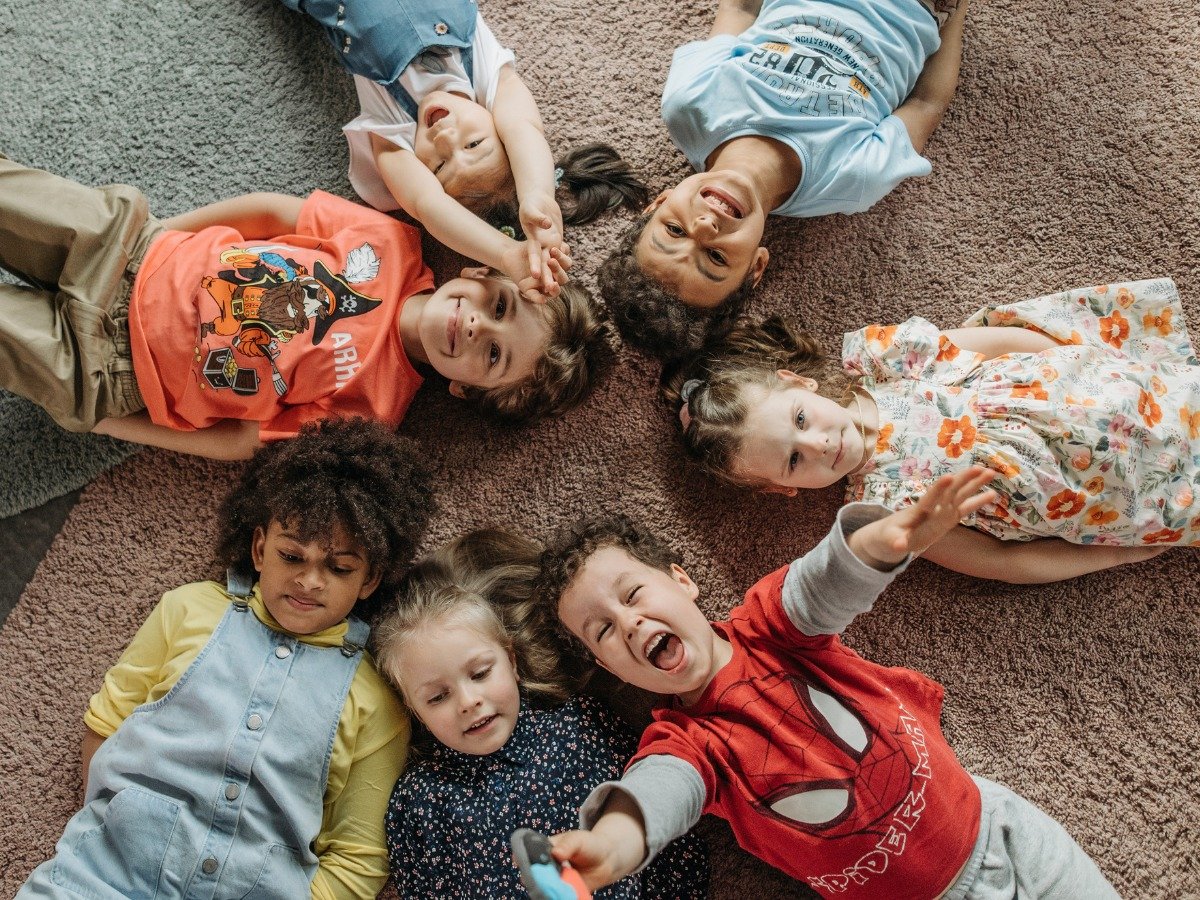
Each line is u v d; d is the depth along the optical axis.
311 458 1.12
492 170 1.25
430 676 1.13
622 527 1.17
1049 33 1.37
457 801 1.15
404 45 1.25
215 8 1.37
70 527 1.30
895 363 1.25
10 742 1.26
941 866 1.06
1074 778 1.26
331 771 1.15
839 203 1.28
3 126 1.33
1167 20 1.35
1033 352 1.24
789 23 1.28
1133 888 1.23
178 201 1.34
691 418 1.23
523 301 1.22
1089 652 1.28
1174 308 1.24
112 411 1.22
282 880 1.12
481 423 1.35
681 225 1.19
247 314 1.21
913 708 1.13
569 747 1.17
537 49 1.38
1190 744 1.25
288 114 1.36
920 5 1.27
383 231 1.27
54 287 1.21
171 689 1.13
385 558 1.16
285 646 1.15
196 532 1.31
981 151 1.36
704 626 1.10
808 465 1.18
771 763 1.05
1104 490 1.18
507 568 1.24
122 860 1.09
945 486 0.87
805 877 1.11
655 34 1.38
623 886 1.14
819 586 1.01
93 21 1.35
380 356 1.24
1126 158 1.34
